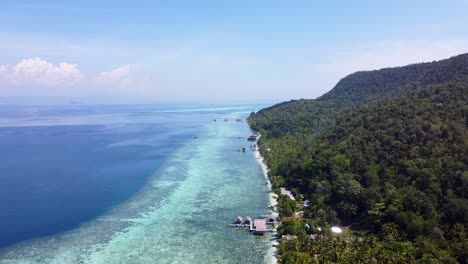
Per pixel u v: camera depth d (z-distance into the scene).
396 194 100.31
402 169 110.94
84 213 119.94
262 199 132.25
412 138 121.19
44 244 96.69
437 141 115.12
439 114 131.88
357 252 78.62
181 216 115.75
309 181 130.75
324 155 138.88
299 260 78.44
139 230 105.19
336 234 95.44
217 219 112.81
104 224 110.19
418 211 92.62
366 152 127.31
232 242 96.62
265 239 98.25
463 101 136.75
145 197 136.25
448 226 86.06
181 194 139.25
